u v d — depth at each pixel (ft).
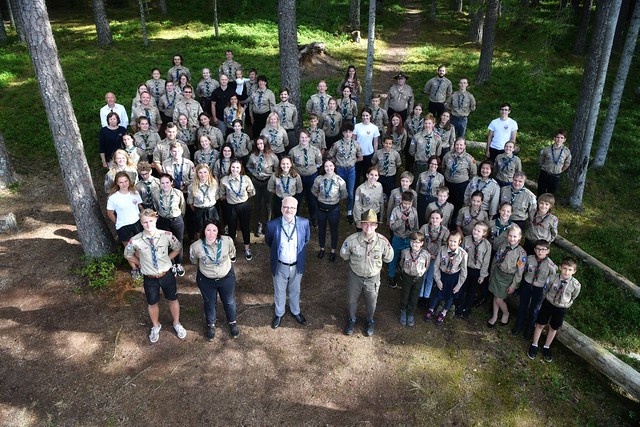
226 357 21.38
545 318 21.48
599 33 34.55
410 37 80.12
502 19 43.21
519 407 19.98
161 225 24.99
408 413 19.34
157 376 20.34
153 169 28.63
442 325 23.79
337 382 20.48
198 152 28.40
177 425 18.42
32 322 22.76
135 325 22.82
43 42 22.29
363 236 20.65
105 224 26.53
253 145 29.50
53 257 27.12
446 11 96.94
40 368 20.51
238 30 75.25
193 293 25.09
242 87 38.73
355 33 73.97
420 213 27.48
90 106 45.57
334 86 54.85
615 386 21.57
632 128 49.90
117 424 18.37
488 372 21.43
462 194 28.37
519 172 25.23
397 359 21.75
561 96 56.08
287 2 36.22
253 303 24.66
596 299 26.91
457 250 22.08
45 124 42.22
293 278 22.02
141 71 55.67
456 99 36.78
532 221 24.76
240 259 27.89
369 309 22.24
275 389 20.04
